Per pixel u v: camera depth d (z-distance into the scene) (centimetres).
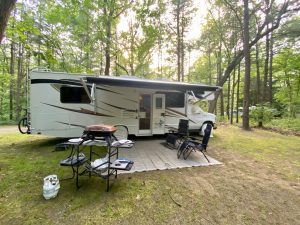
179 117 814
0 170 409
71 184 351
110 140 337
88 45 963
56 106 618
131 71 1542
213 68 2080
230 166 471
